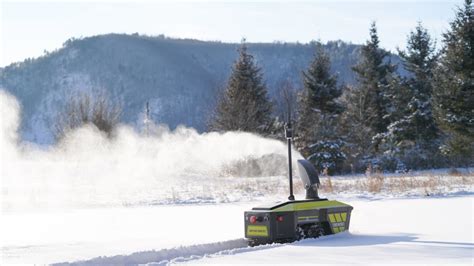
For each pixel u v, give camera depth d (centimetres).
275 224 961
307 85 4844
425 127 4631
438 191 2097
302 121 4662
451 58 3831
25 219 1530
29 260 832
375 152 4775
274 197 2139
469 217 1295
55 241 1050
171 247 908
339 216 1043
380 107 5250
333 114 4859
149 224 1354
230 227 1254
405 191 2155
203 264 755
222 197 2188
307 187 1052
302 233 990
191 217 1511
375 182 2300
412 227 1136
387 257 778
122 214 1652
